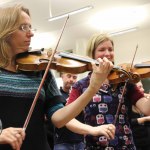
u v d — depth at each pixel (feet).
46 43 28.45
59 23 24.03
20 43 4.65
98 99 5.71
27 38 4.67
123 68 6.30
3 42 4.57
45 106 4.76
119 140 5.50
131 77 5.87
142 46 26.11
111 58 6.19
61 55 5.73
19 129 3.69
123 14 22.59
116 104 5.74
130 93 5.99
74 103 4.44
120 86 5.96
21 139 3.66
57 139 8.86
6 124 4.06
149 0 20.26
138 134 8.93
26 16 4.70
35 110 4.31
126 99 5.91
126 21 23.99
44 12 21.71
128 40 26.84
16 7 4.70
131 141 5.66
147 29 25.93
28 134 4.16
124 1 20.39
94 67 4.49
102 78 4.46
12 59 4.75
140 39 26.21
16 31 4.58
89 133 5.24
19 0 19.49
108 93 5.77
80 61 5.55
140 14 22.66
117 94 5.82
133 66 6.73
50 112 4.66
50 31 25.90
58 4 20.53
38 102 4.38
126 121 5.73
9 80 4.34
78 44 27.91
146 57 25.88
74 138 8.86
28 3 20.13
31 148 4.15
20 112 4.20
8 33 4.54
